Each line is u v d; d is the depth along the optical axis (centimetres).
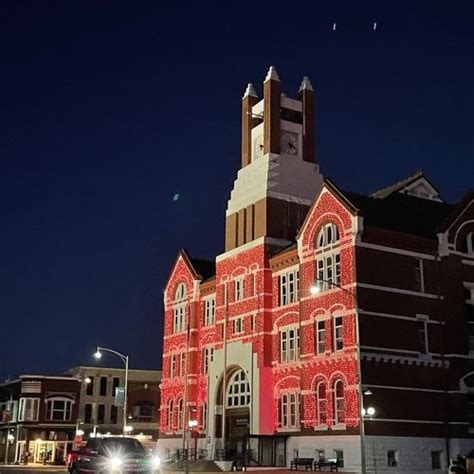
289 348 5447
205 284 6688
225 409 5866
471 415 4922
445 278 5088
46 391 8994
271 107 6366
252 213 6197
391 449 4581
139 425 9381
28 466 7394
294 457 5128
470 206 5328
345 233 4938
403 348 4806
